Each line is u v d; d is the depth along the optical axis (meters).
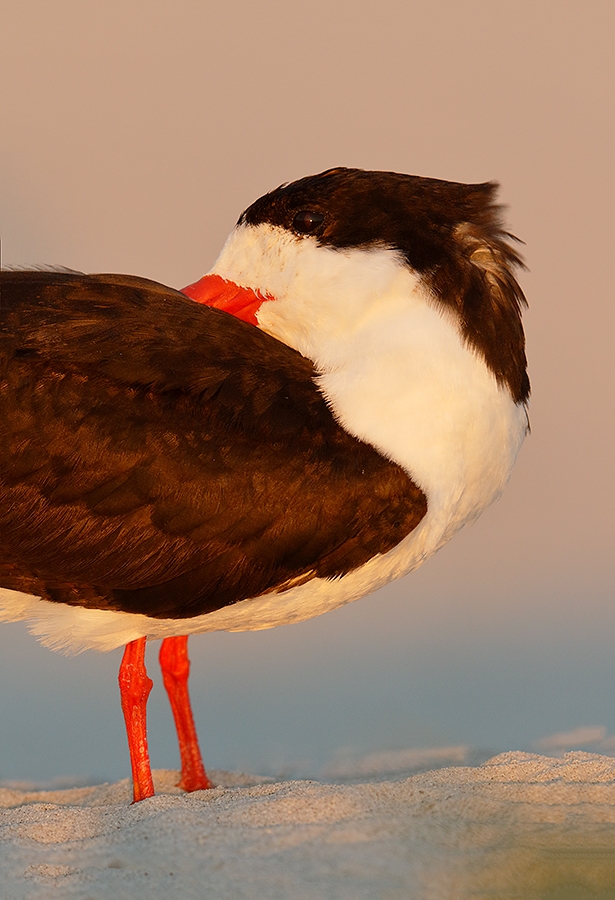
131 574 10.01
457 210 10.44
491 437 10.27
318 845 8.32
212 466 9.89
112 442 9.85
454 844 8.27
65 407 9.85
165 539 9.95
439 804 9.01
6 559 10.05
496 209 10.59
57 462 9.85
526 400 10.82
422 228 10.33
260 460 9.92
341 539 10.00
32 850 8.56
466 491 10.32
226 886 7.80
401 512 10.02
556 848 8.07
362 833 8.49
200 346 10.17
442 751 12.14
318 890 7.70
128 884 7.90
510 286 10.55
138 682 10.72
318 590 10.30
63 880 8.03
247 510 9.90
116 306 10.27
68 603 10.26
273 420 9.98
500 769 10.08
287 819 8.79
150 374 9.95
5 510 9.91
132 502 9.89
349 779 11.42
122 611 10.25
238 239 10.93
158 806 9.36
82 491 9.88
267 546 9.96
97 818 9.24
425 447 10.00
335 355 10.41
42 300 10.21
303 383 10.26
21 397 9.84
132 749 10.64
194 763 11.44
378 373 10.11
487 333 10.30
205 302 10.92
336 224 10.43
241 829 8.66
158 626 10.44
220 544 9.95
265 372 10.20
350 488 9.94
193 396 9.98
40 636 10.49
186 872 8.02
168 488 9.88
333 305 10.44
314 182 10.53
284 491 9.91
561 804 9.08
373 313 10.38
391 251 10.32
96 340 9.99
